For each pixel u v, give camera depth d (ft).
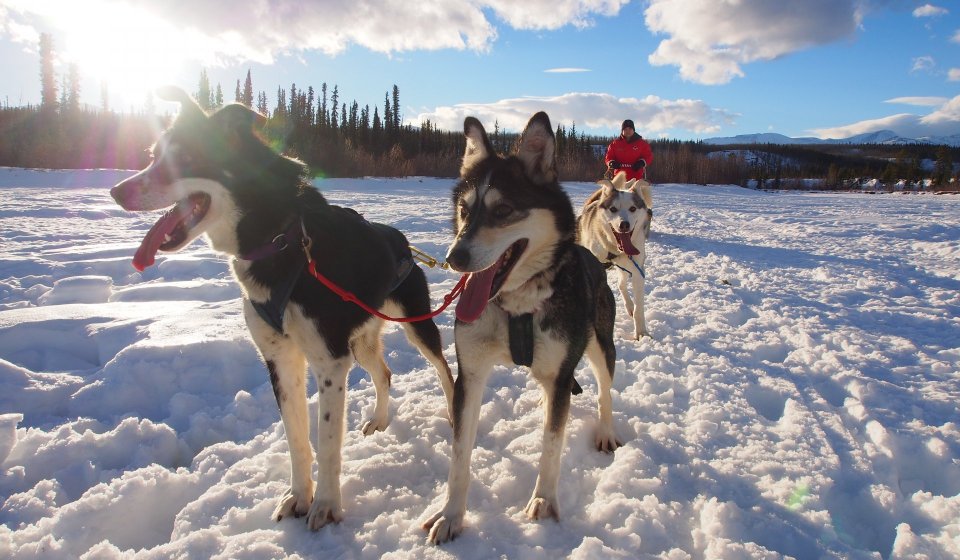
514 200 9.05
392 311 11.71
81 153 124.16
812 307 22.13
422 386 14.39
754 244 41.81
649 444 10.86
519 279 8.88
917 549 7.63
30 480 10.03
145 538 9.14
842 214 69.26
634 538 7.89
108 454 10.81
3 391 12.64
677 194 121.29
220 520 8.82
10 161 114.93
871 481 9.63
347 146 160.35
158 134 9.72
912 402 12.68
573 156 185.68
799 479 9.55
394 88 218.59
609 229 20.01
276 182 9.11
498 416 12.74
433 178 157.38
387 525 8.68
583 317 9.39
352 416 12.87
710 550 7.63
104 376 13.38
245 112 9.05
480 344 9.00
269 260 8.83
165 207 8.57
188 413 12.81
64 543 8.21
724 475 9.81
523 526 8.53
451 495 8.61
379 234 11.06
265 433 11.75
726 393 13.51
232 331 16.02
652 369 15.38
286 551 8.14
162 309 18.53
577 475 10.09
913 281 27.55
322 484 8.87
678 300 23.77
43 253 27.25
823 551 7.84
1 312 17.40
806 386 13.97
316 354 8.94
